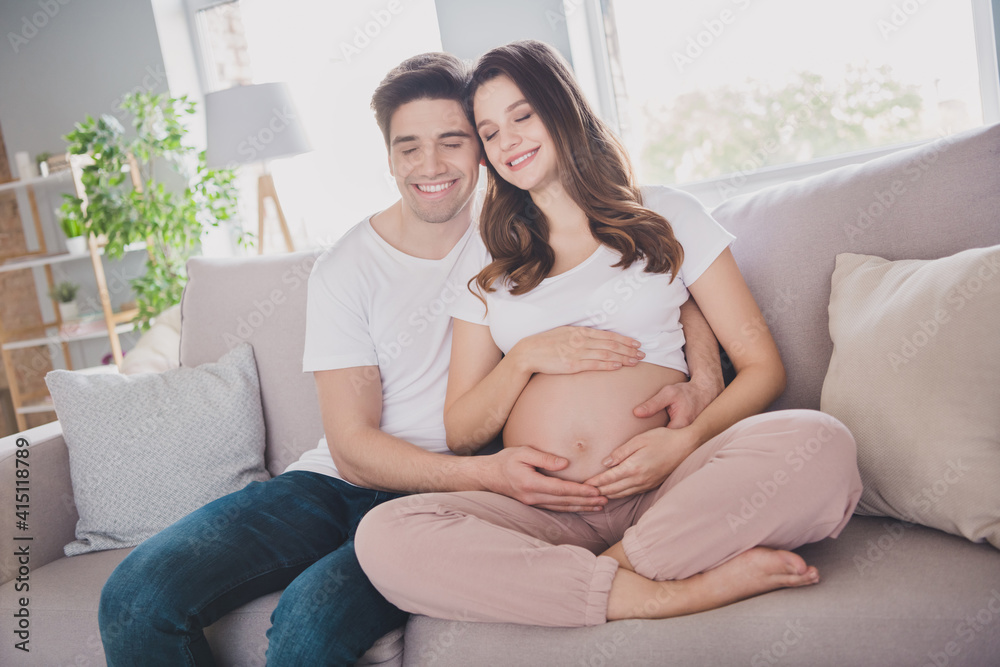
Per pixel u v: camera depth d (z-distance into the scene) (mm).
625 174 1415
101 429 1632
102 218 3207
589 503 1202
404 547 1095
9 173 4027
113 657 1215
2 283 4152
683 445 1206
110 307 3436
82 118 3619
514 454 1254
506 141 1363
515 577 1043
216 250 3506
